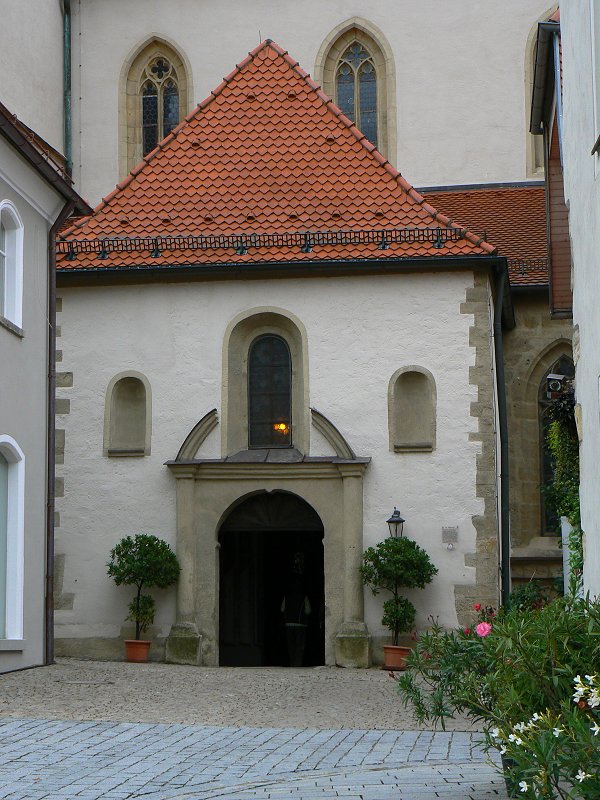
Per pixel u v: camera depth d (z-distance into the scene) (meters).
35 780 10.41
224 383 22.58
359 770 11.27
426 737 13.45
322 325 22.55
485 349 22.17
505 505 23.47
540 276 27.31
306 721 14.66
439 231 22.48
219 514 22.27
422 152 30.23
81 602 22.27
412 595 21.66
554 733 7.31
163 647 21.95
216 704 15.71
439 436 22.08
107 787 10.20
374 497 22.03
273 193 23.55
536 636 8.96
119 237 23.23
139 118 31.19
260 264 22.48
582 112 14.02
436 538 21.84
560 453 21.05
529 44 30.17
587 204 13.75
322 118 24.42
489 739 8.10
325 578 21.91
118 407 22.83
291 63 25.20
